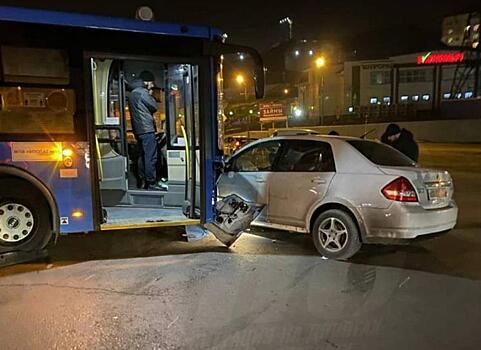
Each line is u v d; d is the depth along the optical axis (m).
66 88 5.50
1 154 5.38
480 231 7.51
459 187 12.69
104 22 5.48
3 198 5.50
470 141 36.66
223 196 7.11
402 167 5.84
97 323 4.03
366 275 5.32
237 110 51.50
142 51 5.71
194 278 5.20
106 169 6.88
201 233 7.17
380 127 40.22
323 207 6.05
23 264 5.68
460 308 4.39
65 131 5.54
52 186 5.55
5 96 5.32
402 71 50.50
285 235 7.18
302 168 6.35
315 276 5.28
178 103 6.79
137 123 6.92
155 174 7.07
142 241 6.76
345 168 5.96
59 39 5.44
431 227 5.62
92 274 5.33
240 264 5.72
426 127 39.06
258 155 7.01
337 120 46.78
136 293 4.74
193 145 6.27
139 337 3.77
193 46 5.95
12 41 5.29
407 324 4.04
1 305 4.42
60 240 6.76
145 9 5.68
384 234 5.59
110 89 6.87
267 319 4.13
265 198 6.61
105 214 6.20
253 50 6.18
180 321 4.07
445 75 50.59
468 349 3.60
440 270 5.52
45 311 4.28
